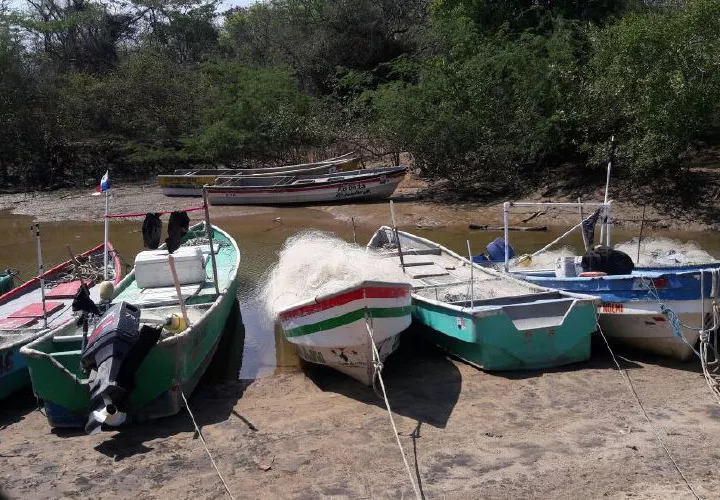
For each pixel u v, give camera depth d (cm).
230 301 1079
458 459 666
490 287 1018
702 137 1961
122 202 2394
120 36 4431
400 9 3506
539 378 864
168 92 3105
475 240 1705
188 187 2361
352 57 3434
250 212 2111
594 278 944
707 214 1756
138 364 755
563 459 654
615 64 1823
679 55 1689
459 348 930
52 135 2948
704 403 769
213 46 4494
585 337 898
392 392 847
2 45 2859
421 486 620
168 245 1106
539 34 2291
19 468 686
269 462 680
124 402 761
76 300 828
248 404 837
